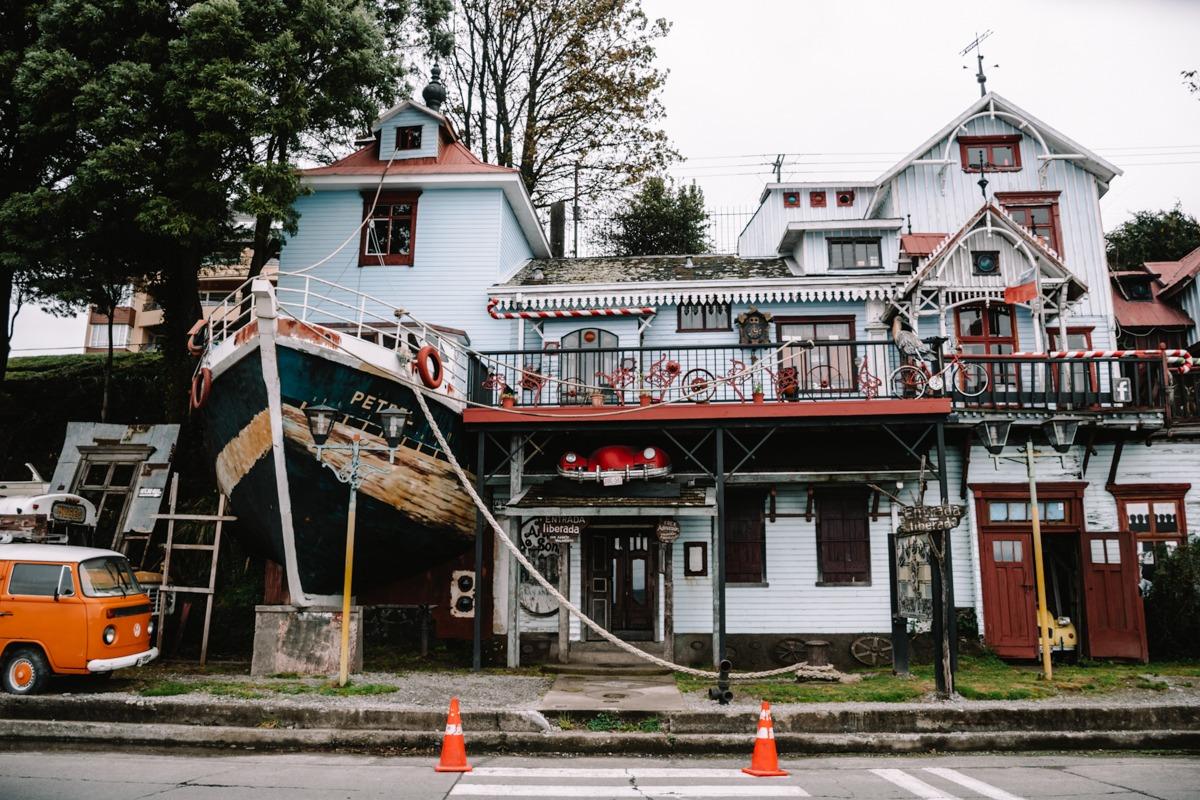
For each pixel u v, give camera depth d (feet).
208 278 100.68
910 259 58.95
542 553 51.60
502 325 59.67
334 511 42.14
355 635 43.37
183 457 58.08
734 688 38.50
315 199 63.00
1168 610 47.50
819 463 50.31
